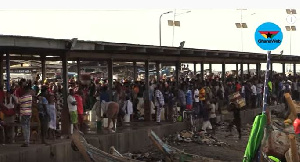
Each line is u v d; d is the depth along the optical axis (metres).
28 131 13.84
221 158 16.69
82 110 17.23
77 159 15.22
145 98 22.23
